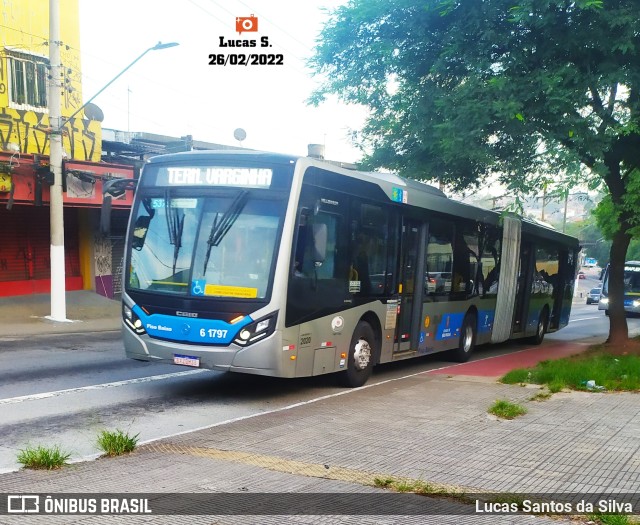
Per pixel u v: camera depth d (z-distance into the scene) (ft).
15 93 63.52
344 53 45.32
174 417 26.73
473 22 38.06
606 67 37.06
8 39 62.69
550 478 17.74
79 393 30.60
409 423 24.97
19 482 17.25
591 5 34.32
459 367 44.55
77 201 66.85
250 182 29.89
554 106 35.88
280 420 25.61
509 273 54.85
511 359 50.29
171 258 30.30
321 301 31.07
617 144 42.57
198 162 30.89
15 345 46.09
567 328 92.79
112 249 81.51
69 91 64.18
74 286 77.41
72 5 69.31
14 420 25.08
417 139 44.96
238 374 37.63
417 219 40.29
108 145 76.95
